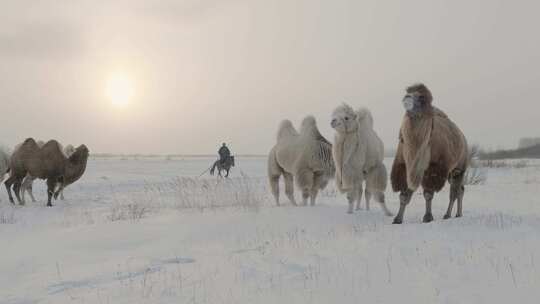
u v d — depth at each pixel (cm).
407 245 609
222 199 1312
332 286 457
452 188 927
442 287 435
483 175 2439
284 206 1106
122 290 486
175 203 1362
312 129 1127
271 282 483
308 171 1111
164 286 492
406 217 949
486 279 452
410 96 791
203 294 457
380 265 523
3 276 574
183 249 691
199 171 4281
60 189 1678
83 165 1655
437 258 537
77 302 455
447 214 916
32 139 1570
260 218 913
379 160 995
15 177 1570
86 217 1139
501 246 582
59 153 1585
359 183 970
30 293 499
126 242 757
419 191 1786
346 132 952
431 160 813
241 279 504
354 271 505
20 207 1480
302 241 700
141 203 1426
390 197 1580
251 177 3048
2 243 801
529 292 408
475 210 1099
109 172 4062
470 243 606
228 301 431
